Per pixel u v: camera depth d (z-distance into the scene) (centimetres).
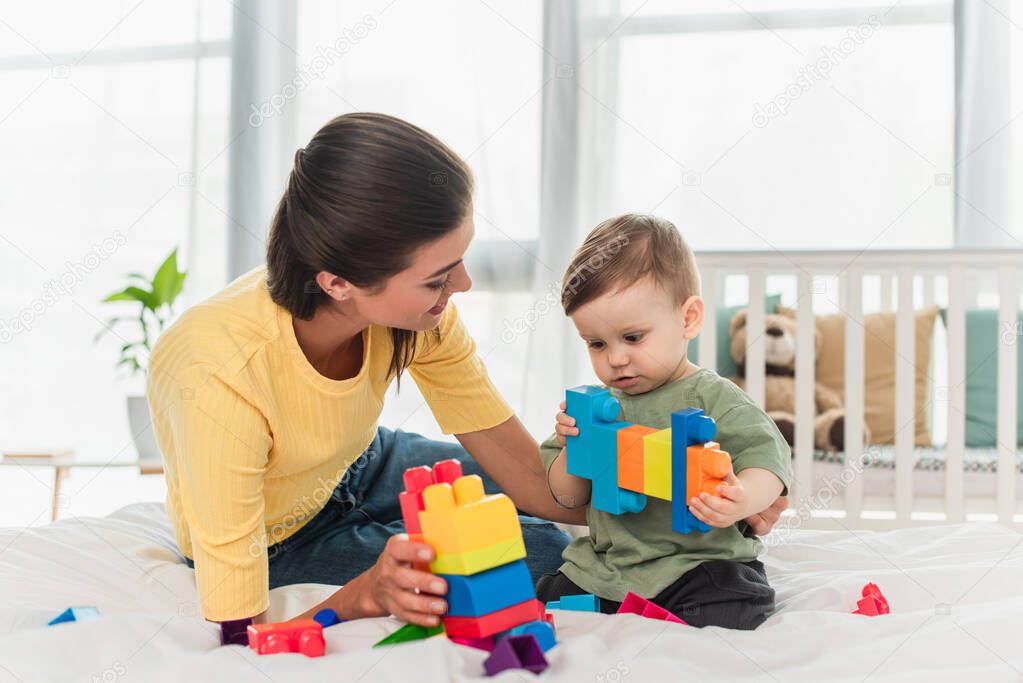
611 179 294
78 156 329
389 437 175
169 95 324
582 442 110
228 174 311
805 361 225
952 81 280
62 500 317
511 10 299
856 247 288
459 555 86
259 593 104
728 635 91
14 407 335
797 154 289
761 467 107
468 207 101
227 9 312
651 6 292
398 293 102
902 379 221
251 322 110
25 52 327
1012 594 113
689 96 292
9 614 104
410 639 89
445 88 304
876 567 131
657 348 115
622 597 112
